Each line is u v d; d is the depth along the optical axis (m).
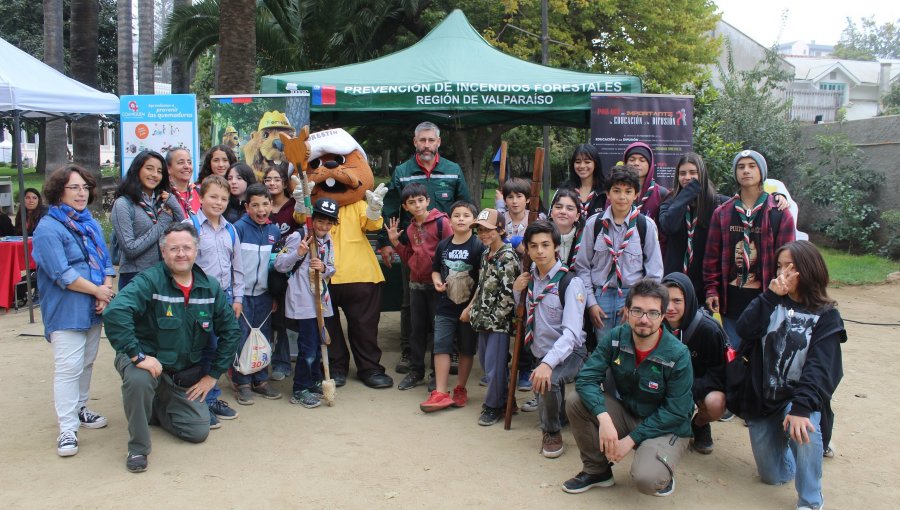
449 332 5.17
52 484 3.84
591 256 4.70
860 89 40.75
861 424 4.90
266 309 5.35
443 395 5.13
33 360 6.41
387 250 6.10
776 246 4.56
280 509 3.59
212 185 4.82
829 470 4.14
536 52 16.70
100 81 29.75
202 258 4.84
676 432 3.66
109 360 6.34
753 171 4.55
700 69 18.67
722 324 4.83
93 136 15.01
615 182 4.48
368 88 6.60
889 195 13.14
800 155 14.54
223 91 9.99
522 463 4.21
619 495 3.79
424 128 5.86
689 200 4.84
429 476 4.01
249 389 5.25
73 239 4.30
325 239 5.28
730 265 4.71
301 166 4.92
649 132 6.66
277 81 6.72
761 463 3.89
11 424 4.75
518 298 4.68
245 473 4.02
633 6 17.16
